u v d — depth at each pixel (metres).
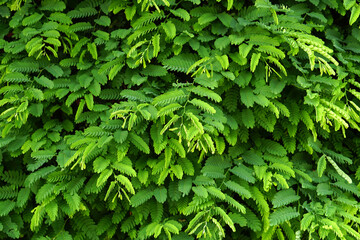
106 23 2.12
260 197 2.06
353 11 2.01
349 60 2.18
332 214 1.95
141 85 2.18
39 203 2.11
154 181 2.08
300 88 2.06
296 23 1.98
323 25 2.11
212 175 2.04
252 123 2.05
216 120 1.94
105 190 2.16
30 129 2.22
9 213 2.16
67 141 2.07
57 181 2.03
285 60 2.06
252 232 2.28
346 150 2.33
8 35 2.35
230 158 2.19
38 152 2.03
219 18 2.02
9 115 2.12
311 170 2.26
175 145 1.95
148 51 2.04
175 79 2.18
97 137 1.96
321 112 1.90
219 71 1.97
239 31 2.00
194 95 2.02
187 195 2.11
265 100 1.93
